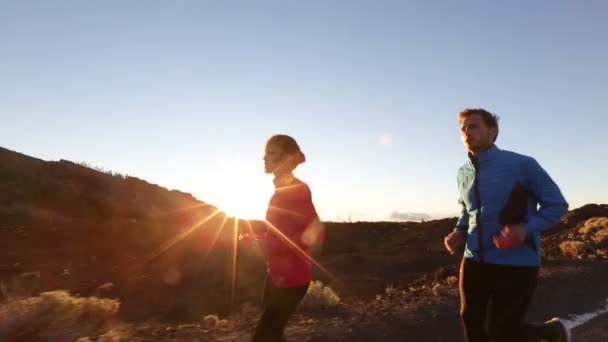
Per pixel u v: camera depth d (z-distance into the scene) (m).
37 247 19.42
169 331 6.28
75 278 15.09
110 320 7.28
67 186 29.64
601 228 21.52
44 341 5.62
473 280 4.09
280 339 3.75
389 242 28.86
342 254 23.95
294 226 3.53
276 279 3.59
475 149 4.12
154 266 17.55
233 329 6.40
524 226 3.77
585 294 9.45
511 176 3.93
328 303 8.26
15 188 27.50
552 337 4.38
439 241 27.73
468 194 4.12
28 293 12.52
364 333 6.25
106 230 23.14
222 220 29.11
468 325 4.17
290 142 3.60
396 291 11.07
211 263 18.17
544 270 11.48
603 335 6.99
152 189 34.47
